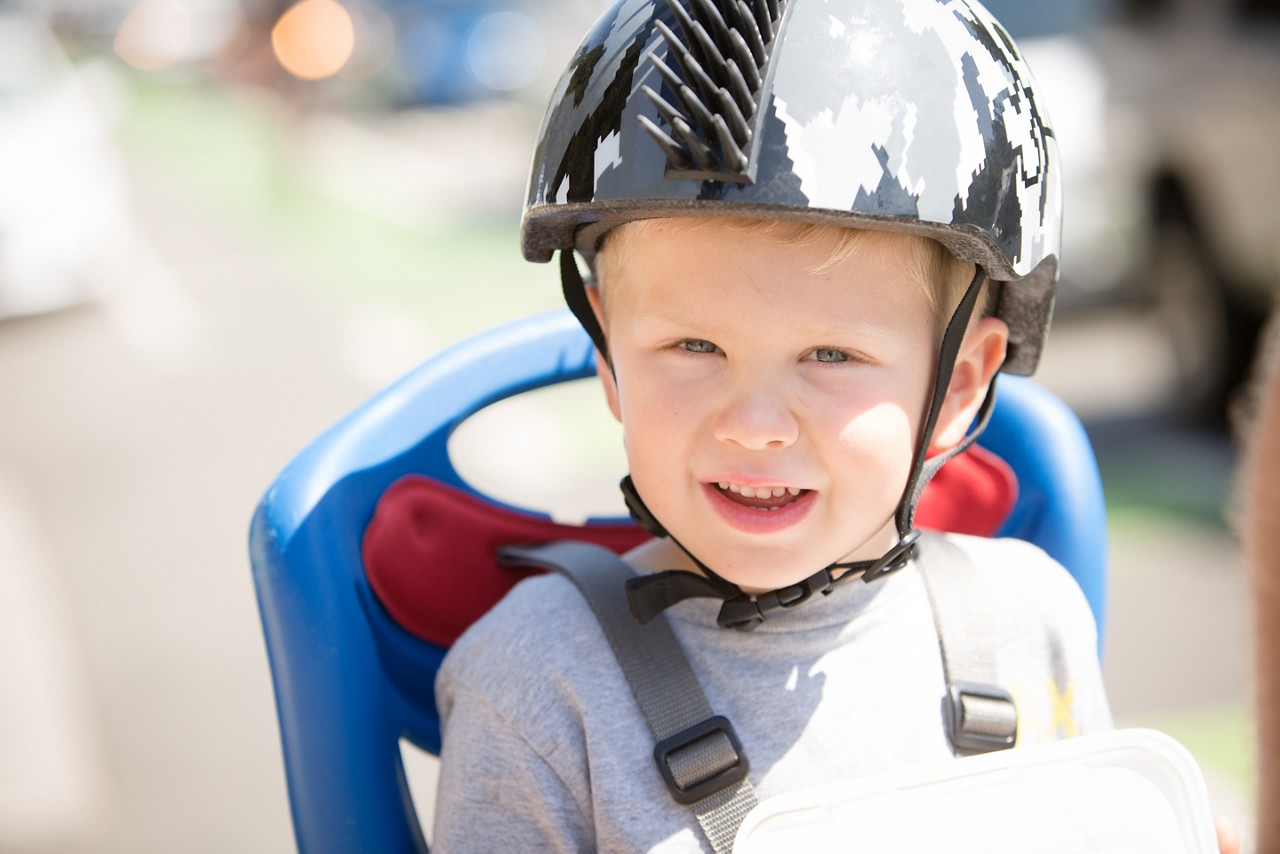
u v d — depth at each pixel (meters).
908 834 1.06
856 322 1.14
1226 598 3.56
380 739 1.31
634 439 1.20
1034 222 1.21
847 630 1.30
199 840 2.81
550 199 1.17
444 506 1.45
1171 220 4.91
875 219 1.08
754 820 1.05
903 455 1.20
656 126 1.09
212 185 12.90
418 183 11.52
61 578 4.17
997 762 1.08
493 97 15.09
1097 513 1.51
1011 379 1.58
